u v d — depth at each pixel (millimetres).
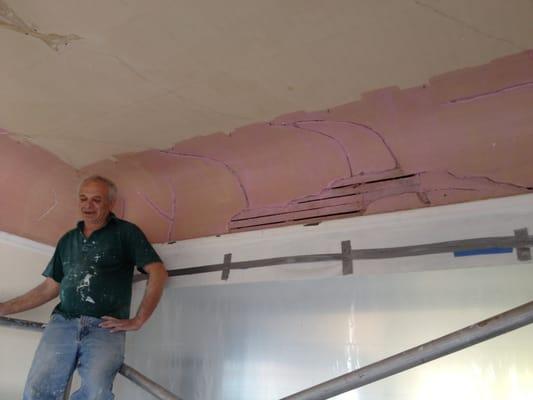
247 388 1833
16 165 2238
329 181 2020
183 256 2176
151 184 2449
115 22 1395
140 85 1694
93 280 1828
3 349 2061
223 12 1338
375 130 1859
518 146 1658
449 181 1751
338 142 1952
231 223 2213
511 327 1123
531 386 1380
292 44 1451
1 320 2012
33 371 1700
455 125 1745
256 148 2070
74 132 2061
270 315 1892
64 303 1824
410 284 1642
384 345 1619
